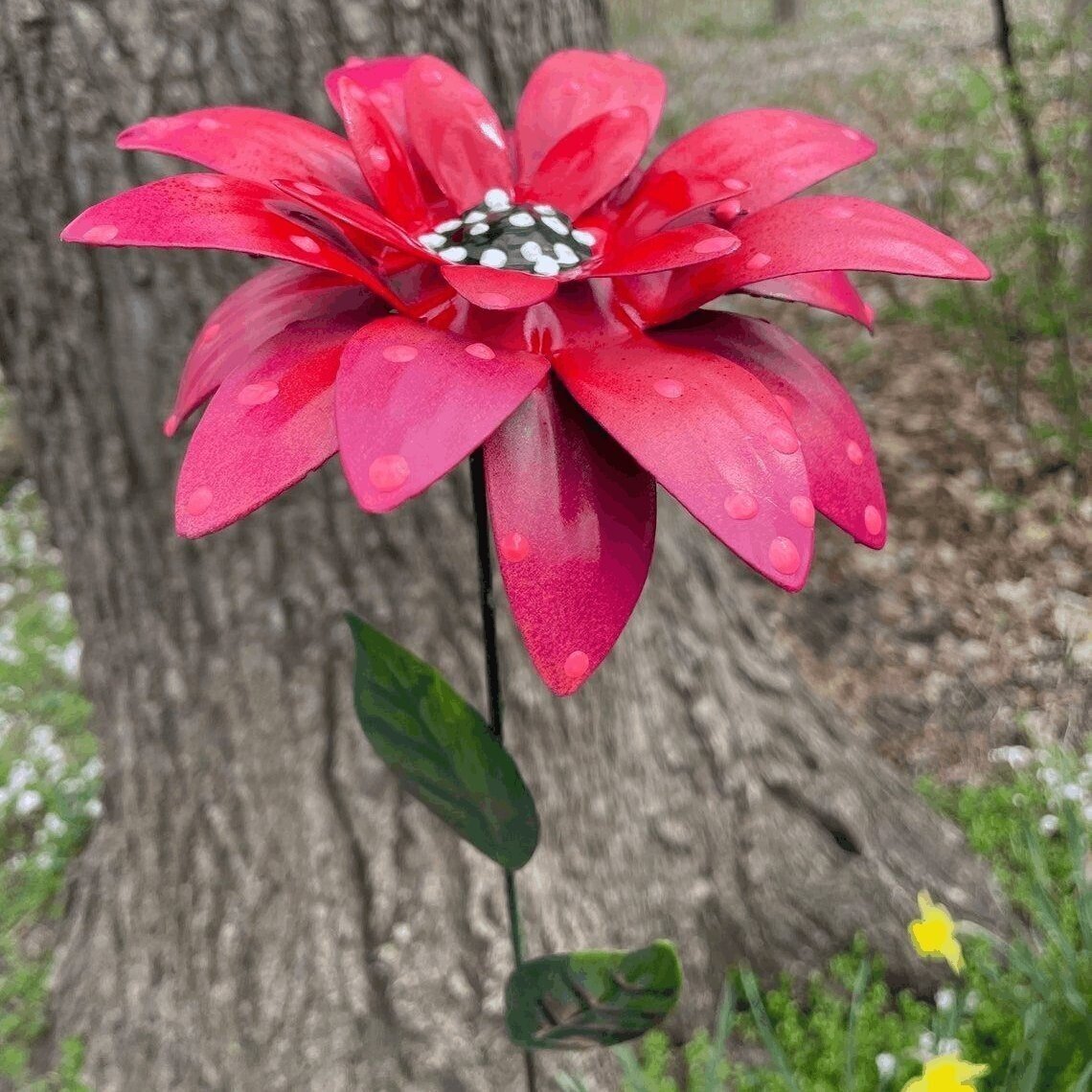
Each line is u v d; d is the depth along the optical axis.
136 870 0.87
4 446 2.18
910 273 0.26
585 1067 0.79
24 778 1.26
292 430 0.25
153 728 0.82
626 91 0.37
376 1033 0.78
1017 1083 0.68
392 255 0.30
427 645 0.75
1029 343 1.64
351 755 0.78
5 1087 0.90
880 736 1.21
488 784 0.38
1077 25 1.34
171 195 0.27
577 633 0.26
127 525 0.76
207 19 0.62
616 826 0.83
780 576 0.23
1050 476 1.53
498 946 0.79
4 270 0.70
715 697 0.88
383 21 0.64
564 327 0.29
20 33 0.62
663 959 0.36
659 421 0.25
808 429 0.29
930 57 2.66
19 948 1.06
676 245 0.28
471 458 0.35
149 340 0.70
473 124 0.34
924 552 1.46
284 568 0.74
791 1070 0.81
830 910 0.87
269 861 0.80
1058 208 1.56
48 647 1.62
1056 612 1.34
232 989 0.81
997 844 1.01
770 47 4.12
